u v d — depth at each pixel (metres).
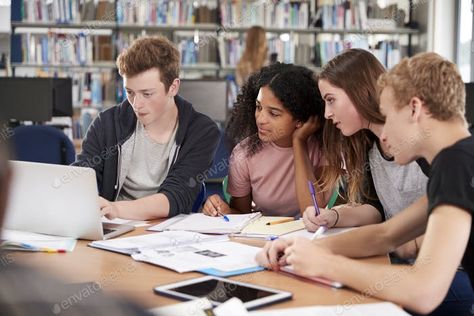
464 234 1.23
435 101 1.33
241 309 1.12
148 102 2.29
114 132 2.46
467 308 1.82
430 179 1.31
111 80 6.62
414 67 1.36
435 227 1.24
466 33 6.19
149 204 2.20
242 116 2.49
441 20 6.36
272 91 2.28
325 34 6.77
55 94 5.01
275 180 2.46
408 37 6.77
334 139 2.24
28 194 1.88
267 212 2.51
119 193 2.49
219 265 1.50
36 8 6.53
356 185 2.13
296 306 1.20
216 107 4.42
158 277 1.42
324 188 2.29
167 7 6.66
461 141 1.32
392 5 6.69
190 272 1.46
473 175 1.26
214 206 2.28
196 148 2.46
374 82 1.96
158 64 2.28
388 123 1.40
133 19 6.62
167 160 2.47
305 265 1.35
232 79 6.57
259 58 6.03
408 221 1.60
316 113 2.33
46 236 1.87
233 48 6.70
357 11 6.70
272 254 1.46
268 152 2.45
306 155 2.36
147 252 1.63
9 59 6.51
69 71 6.63
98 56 6.63
